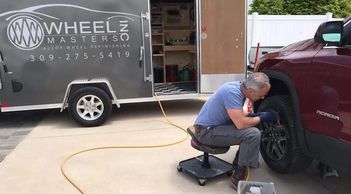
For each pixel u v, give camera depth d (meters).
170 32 8.23
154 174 3.87
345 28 2.91
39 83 5.65
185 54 8.38
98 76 5.80
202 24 6.16
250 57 8.06
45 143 4.96
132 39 5.83
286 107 3.47
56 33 5.57
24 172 3.99
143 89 6.04
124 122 5.97
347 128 2.65
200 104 7.24
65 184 3.68
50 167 4.11
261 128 3.79
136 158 4.34
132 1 5.73
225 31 6.27
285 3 13.06
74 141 5.02
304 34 10.62
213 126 3.50
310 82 3.06
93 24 5.65
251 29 10.38
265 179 3.69
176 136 5.15
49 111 6.94
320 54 3.01
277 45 10.53
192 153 4.46
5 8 5.39
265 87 3.23
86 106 5.69
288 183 3.59
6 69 5.53
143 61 5.93
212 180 3.69
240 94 3.32
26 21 5.46
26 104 5.68
